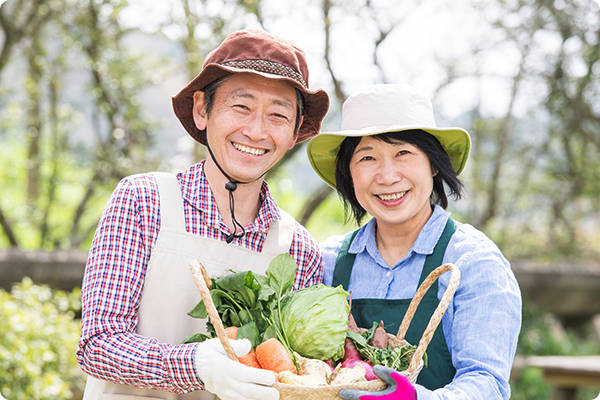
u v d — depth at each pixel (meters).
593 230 12.41
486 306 1.98
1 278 6.32
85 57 8.39
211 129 2.15
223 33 6.68
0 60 8.25
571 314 10.04
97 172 8.47
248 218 2.29
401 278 2.22
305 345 1.83
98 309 1.92
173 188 2.16
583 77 9.02
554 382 6.03
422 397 1.63
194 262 1.73
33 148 9.55
